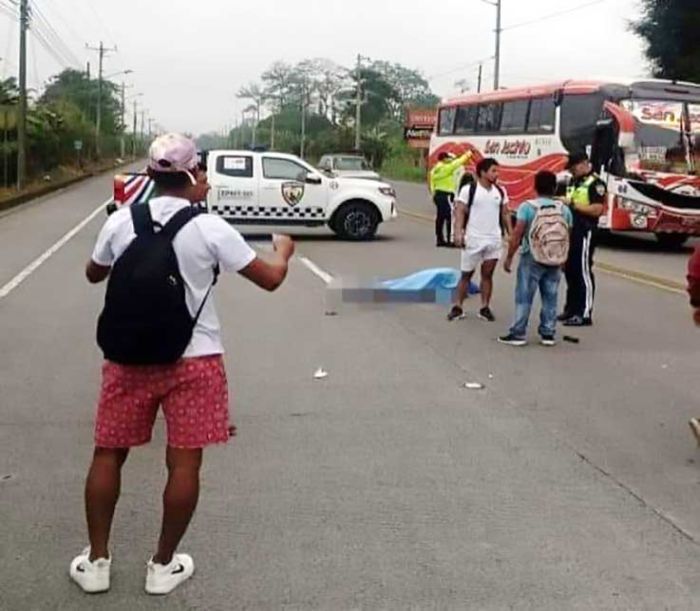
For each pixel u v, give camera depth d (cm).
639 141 2020
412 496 559
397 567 464
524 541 497
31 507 536
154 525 511
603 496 564
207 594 436
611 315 1213
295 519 522
